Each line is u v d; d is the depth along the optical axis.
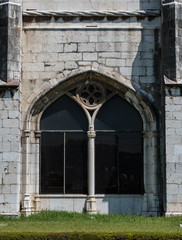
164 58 20.53
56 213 20.45
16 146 20.16
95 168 21.47
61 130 21.64
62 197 21.23
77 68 21.47
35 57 21.52
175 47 20.34
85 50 21.55
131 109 21.83
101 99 21.67
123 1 21.77
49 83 21.39
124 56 21.52
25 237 13.40
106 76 21.30
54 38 21.59
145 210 21.09
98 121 21.72
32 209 21.05
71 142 21.61
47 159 21.50
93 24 21.64
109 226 17.28
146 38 21.61
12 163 20.09
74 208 21.19
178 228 16.70
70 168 21.47
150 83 21.44
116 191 21.36
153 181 21.08
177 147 20.03
